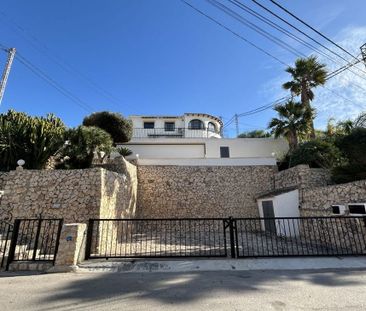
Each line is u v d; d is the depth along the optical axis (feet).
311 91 66.39
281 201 40.98
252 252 25.84
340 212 30.40
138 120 89.45
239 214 50.26
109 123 63.52
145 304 12.05
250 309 11.36
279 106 62.03
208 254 23.90
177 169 52.47
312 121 60.18
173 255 22.89
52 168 42.04
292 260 20.72
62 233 19.90
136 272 17.98
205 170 52.75
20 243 23.84
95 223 28.99
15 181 32.27
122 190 39.37
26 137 38.11
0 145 35.86
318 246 30.04
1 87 43.14
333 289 14.08
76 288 14.53
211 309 11.37
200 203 50.60
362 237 26.27
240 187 51.98
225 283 15.28
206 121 91.45
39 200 31.24
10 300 12.72
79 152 42.24
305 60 66.39
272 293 13.47
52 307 11.82
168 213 49.65
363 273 17.39
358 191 28.58
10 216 30.58
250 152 67.62
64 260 18.92
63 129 44.45
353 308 11.39
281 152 65.82
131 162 51.60
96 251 26.45
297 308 11.44
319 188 35.76
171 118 90.53
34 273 17.87
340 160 42.98
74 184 31.55
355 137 33.81
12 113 45.42
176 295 13.25
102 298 12.91
